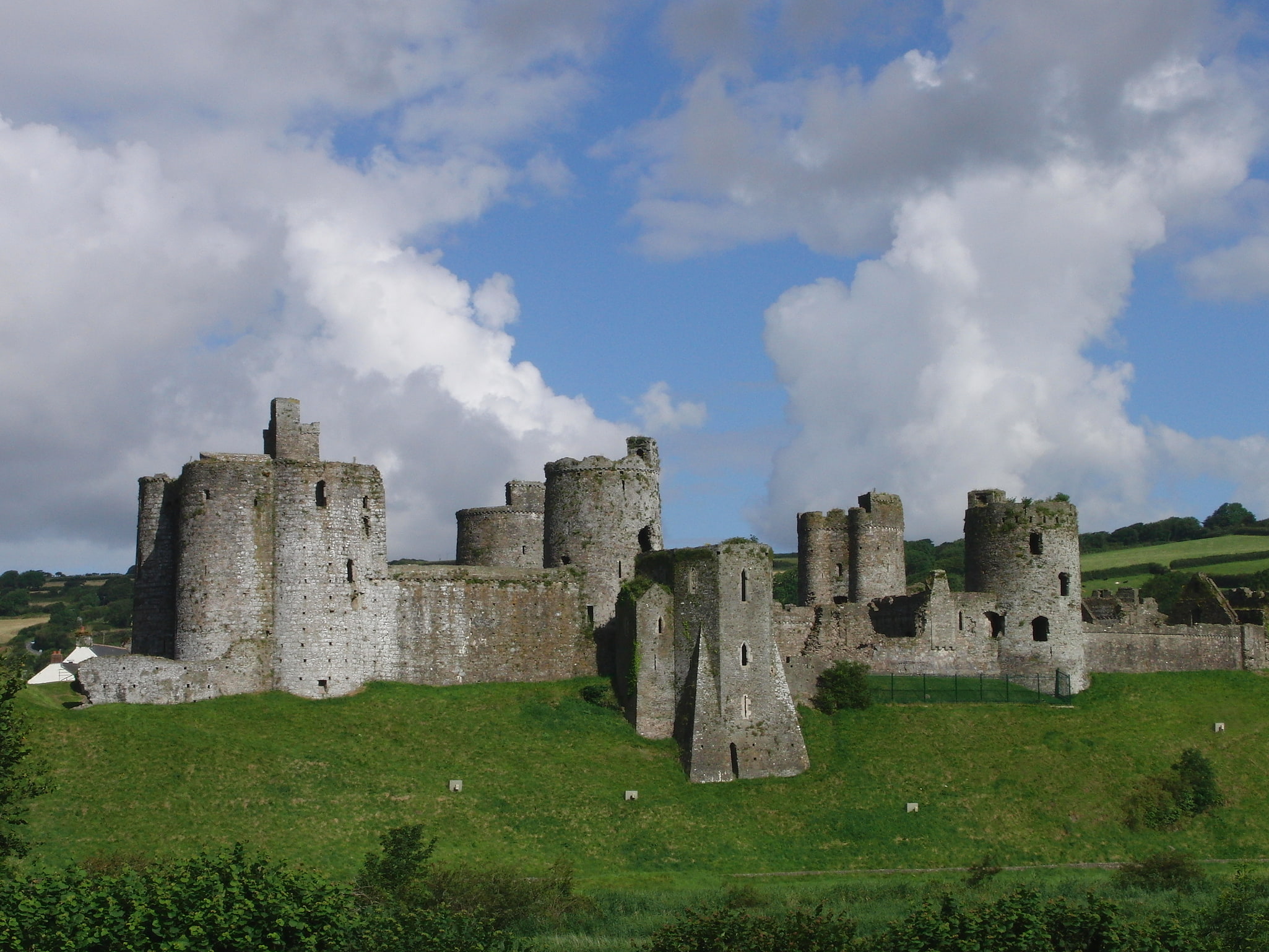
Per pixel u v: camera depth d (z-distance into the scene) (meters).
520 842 83.38
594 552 110.81
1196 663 121.19
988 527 115.75
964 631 112.94
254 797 82.81
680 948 58.38
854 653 110.06
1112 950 59.31
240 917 54.78
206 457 98.56
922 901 64.12
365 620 101.75
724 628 99.00
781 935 59.38
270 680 97.50
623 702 102.94
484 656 106.50
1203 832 91.56
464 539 124.69
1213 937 62.47
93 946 53.75
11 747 63.75
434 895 68.31
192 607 96.62
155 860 70.19
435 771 90.25
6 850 64.06
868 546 120.69
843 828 89.12
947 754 98.69
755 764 96.81
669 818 88.94
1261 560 187.88
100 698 91.62
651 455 115.06
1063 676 111.50
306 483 100.19
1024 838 89.19
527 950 59.50
